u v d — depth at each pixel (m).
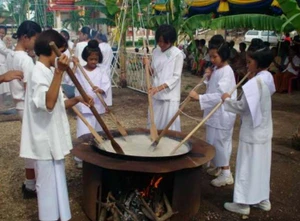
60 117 2.60
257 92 2.96
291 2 4.97
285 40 10.66
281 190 3.80
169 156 2.71
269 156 3.20
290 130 5.98
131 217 2.83
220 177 3.81
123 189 2.95
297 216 3.29
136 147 3.15
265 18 7.59
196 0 10.73
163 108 4.11
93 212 2.90
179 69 4.01
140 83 9.37
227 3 9.81
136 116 6.78
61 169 2.64
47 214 2.61
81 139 3.23
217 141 3.70
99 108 4.07
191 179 2.84
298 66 9.35
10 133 5.50
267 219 3.22
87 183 2.92
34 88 2.42
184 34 8.59
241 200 3.14
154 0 9.93
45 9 8.99
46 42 2.47
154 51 4.21
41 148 2.54
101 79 4.10
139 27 9.28
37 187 2.62
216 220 3.17
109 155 2.75
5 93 6.16
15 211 3.25
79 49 6.68
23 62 3.42
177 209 2.83
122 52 9.82
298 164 4.50
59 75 2.30
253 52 3.07
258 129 3.06
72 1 9.87
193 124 6.25
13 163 4.33
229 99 3.13
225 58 3.57
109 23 9.83
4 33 8.56
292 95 9.06
